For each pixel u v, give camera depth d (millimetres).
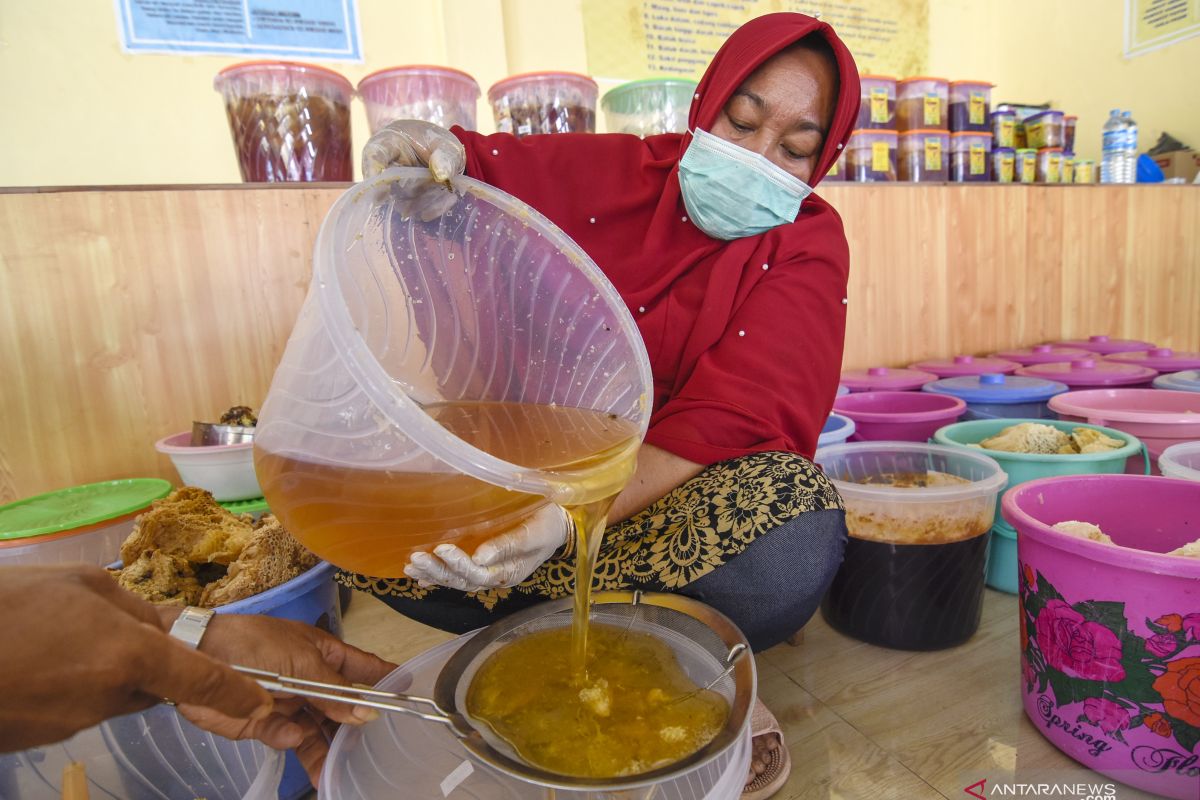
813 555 860
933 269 2393
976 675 1110
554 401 922
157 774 815
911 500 1140
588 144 1240
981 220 2459
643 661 727
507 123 1904
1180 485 1061
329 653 747
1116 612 837
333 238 633
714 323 1073
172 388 1605
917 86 2338
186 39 1934
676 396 1047
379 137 818
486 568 626
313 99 1673
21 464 1504
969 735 964
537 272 912
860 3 2797
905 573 1161
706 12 2494
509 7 2215
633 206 1182
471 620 990
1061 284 2684
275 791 661
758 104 1050
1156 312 2926
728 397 980
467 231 883
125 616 413
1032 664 963
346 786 640
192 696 450
